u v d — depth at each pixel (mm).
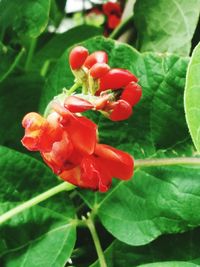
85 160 174
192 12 247
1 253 214
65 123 171
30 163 221
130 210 211
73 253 232
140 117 216
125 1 320
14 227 216
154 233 203
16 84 267
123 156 177
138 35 262
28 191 219
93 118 219
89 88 186
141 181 211
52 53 300
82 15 377
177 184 202
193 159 202
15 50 254
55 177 222
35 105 266
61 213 220
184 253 212
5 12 246
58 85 225
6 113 261
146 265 185
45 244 214
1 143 257
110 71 181
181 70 209
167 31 252
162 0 255
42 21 243
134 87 180
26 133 170
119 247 218
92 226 219
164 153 214
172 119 213
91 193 219
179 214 200
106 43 219
